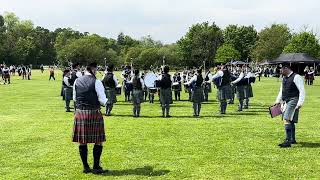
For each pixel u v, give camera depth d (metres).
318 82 50.09
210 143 11.59
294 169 8.83
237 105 22.44
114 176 8.44
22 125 15.18
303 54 81.94
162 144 11.48
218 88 18.45
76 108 8.61
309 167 8.98
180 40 115.12
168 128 14.27
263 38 108.81
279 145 11.12
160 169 8.90
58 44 129.88
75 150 10.77
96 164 8.72
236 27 126.19
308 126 14.60
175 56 100.69
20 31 134.25
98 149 8.66
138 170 8.85
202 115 18.06
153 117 17.42
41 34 138.75
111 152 10.54
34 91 33.91
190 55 114.12
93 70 8.73
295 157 9.88
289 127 11.04
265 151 10.55
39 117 17.53
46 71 93.44
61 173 8.66
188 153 10.38
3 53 114.50
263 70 74.19
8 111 19.86
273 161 9.52
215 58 110.56
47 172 8.73
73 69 19.69
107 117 17.45
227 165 9.19
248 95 20.31
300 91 10.80
